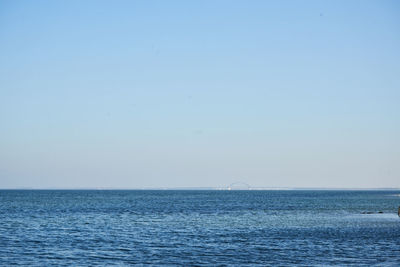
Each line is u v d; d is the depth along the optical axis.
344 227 74.12
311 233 65.25
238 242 56.22
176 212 110.94
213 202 178.75
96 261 43.88
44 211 112.19
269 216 98.69
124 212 109.81
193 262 43.53
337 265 41.97
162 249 50.81
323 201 193.12
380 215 102.12
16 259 44.53
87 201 183.38
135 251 49.47
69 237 60.25
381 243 54.81
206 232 67.00
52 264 42.34
